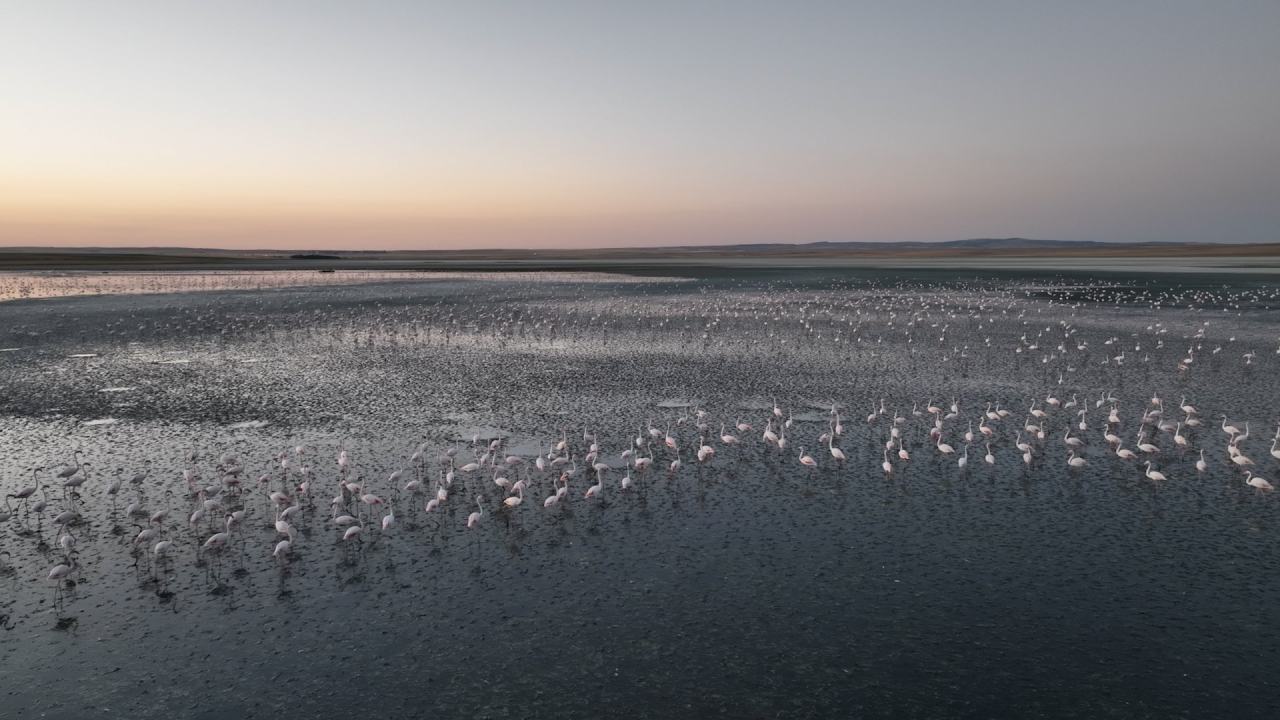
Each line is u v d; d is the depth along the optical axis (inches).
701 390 1614.2
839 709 559.5
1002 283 4498.0
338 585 751.7
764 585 744.3
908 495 979.3
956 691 577.6
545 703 569.6
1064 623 666.2
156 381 1720.0
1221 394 1520.7
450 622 682.2
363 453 1176.2
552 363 1932.8
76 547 837.8
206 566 792.9
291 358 2028.8
